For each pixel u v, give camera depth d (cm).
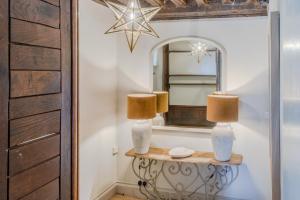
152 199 420
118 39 430
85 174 363
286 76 106
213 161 354
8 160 100
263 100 376
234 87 389
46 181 120
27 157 109
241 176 389
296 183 72
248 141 384
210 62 401
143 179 424
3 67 98
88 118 366
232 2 376
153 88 422
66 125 133
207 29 397
